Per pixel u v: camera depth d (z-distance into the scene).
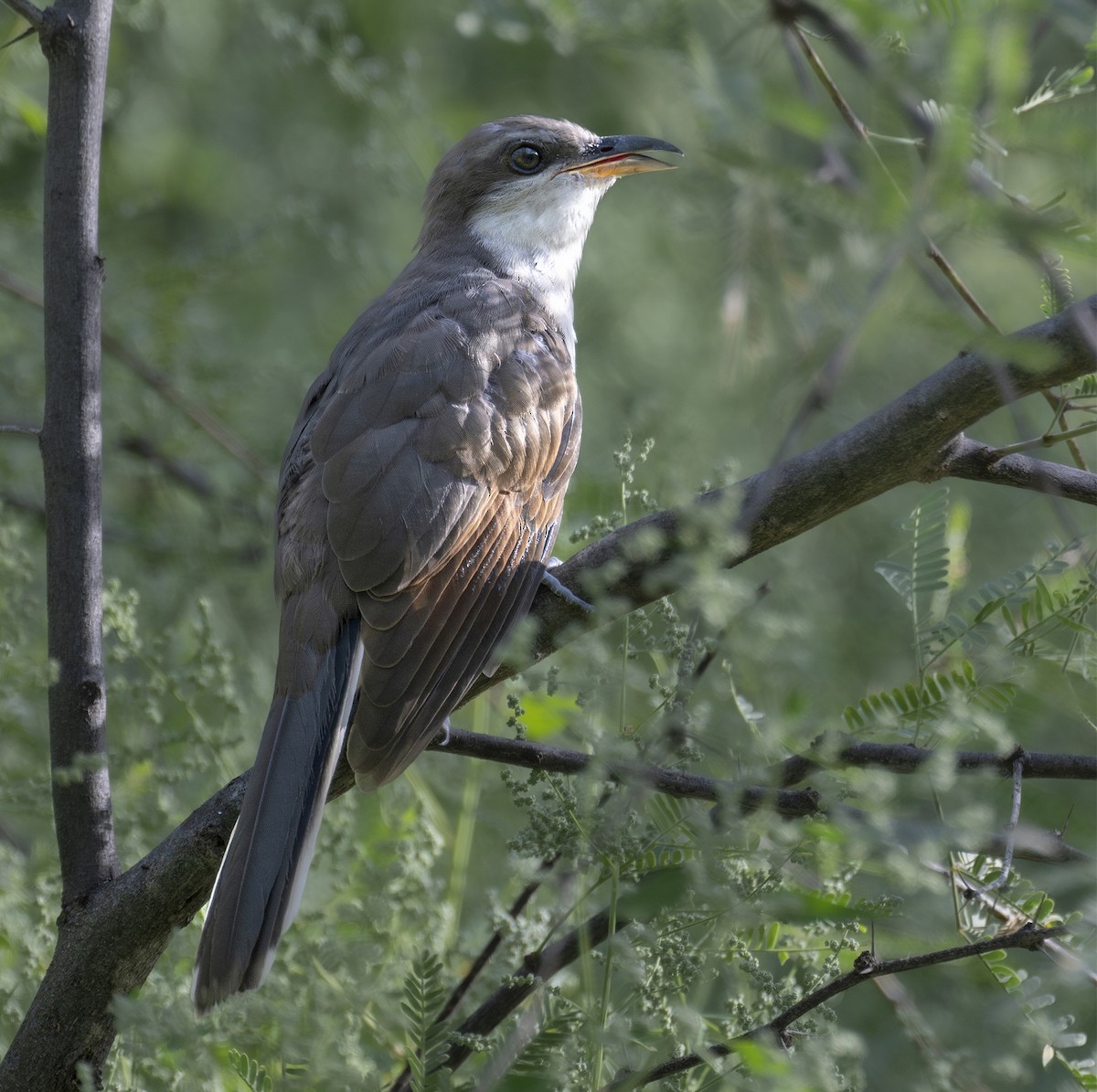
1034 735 7.78
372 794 8.33
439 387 8.36
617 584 6.31
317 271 14.65
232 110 15.44
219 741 7.67
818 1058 4.85
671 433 10.52
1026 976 6.25
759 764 5.30
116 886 6.30
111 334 12.23
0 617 8.18
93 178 7.07
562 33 8.63
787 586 11.06
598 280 14.36
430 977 5.68
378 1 14.74
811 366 6.42
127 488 12.52
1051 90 5.56
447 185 11.22
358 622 7.61
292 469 8.56
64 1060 6.12
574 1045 5.47
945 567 6.75
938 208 3.86
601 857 5.40
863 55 4.48
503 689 9.85
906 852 5.02
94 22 7.10
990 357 4.90
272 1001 5.94
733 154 4.22
